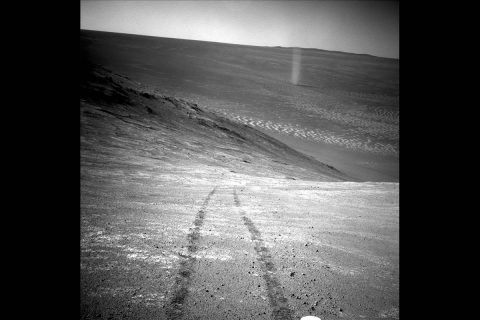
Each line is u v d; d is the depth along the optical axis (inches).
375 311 123.2
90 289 123.6
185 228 212.5
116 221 217.5
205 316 112.0
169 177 494.9
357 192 457.1
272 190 444.5
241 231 215.8
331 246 196.9
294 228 235.0
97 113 853.8
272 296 129.0
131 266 146.3
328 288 139.3
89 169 472.4
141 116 947.3
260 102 1931.6
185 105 1186.6
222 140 976.3
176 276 139.8
